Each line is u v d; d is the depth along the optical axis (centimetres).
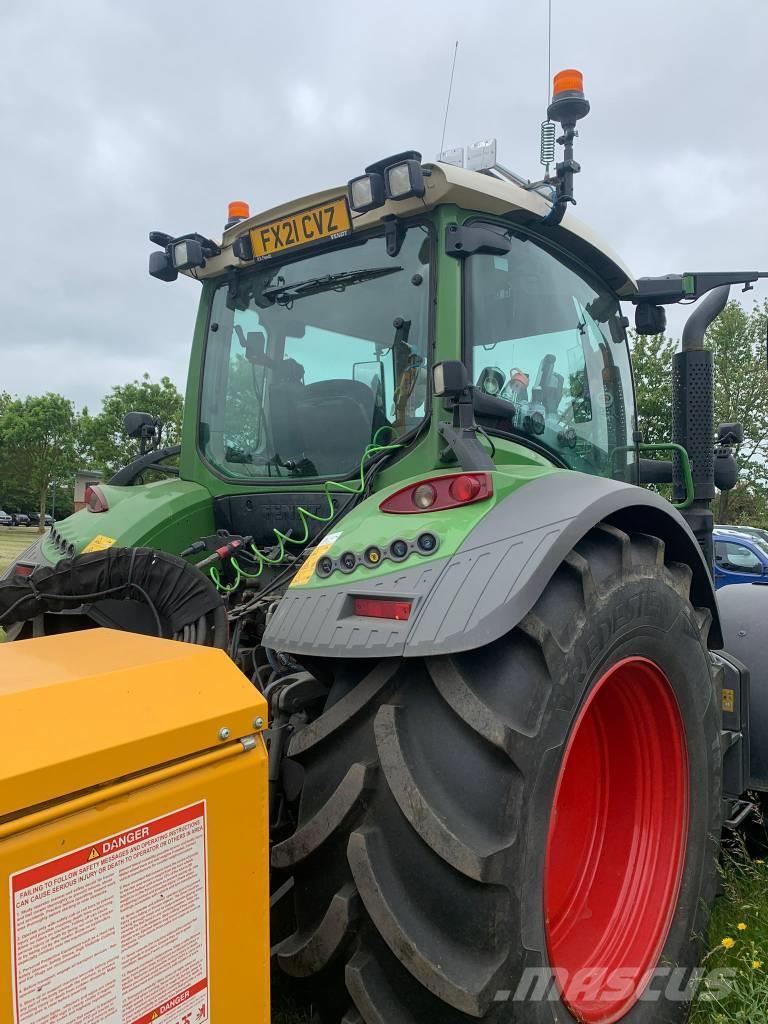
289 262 289
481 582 175
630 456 346
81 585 212
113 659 135
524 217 264
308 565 202
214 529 305
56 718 112
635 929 221
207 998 125
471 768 163
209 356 316
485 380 251
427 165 236
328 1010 174
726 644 334
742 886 284
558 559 181
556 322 290
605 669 195
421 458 244
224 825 129
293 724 197
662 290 347
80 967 108
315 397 279
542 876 169
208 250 304
